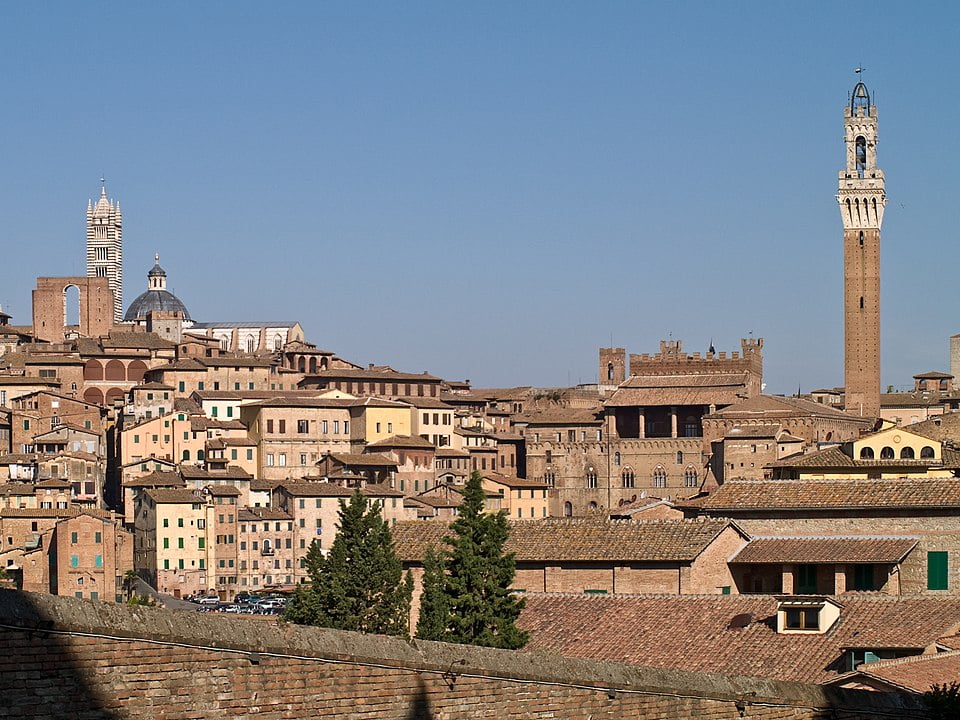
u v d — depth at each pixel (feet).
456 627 370.73
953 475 489.67
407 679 188.44
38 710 161.68
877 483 418.10
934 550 402.72
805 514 414.41
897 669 281.13
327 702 181.57
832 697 228.43
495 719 195.31
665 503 607.78
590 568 398.83
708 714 215.31
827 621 333.42
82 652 164.76
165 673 170.19
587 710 203.51
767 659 325.21
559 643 352.90
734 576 401.29
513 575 380.37
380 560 426.92
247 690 175.63
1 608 159.94
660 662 330.75
